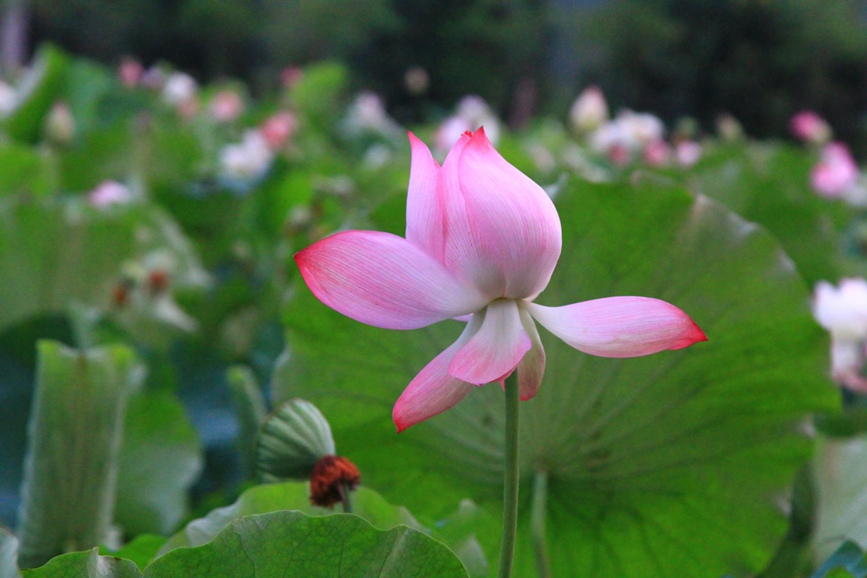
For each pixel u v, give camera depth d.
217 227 5.06
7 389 2.39
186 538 1.51
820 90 27.92
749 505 1.67
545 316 1.36
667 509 1.68
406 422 1.34
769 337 1.67
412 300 1.35
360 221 1.77
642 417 1.67
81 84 7.25
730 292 1.68
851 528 1.77
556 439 1.66
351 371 1.72
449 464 1.70
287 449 1.50
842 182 4.99
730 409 1.67
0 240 3.34
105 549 1.56
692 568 1.69
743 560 1.68
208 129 7.25
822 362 1.66
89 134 5.55
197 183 5.28
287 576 1.37
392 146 8.16
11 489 2.25
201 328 3.81
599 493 1.68
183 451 2.34
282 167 5.36
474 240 1.34
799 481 1.74
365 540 1.37
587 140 7.50
